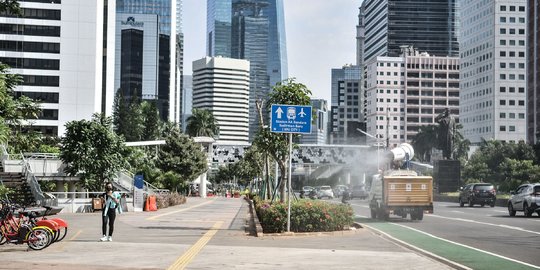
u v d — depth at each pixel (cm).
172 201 5519
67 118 13512
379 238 2178
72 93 13562
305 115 2238
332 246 1888
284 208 2314
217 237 2195
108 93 15038
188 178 9069
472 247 1916
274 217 2302
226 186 16700
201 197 10062
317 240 2094
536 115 16050
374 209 3588
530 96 16462
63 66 13550
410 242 2098
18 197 3997
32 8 13462
